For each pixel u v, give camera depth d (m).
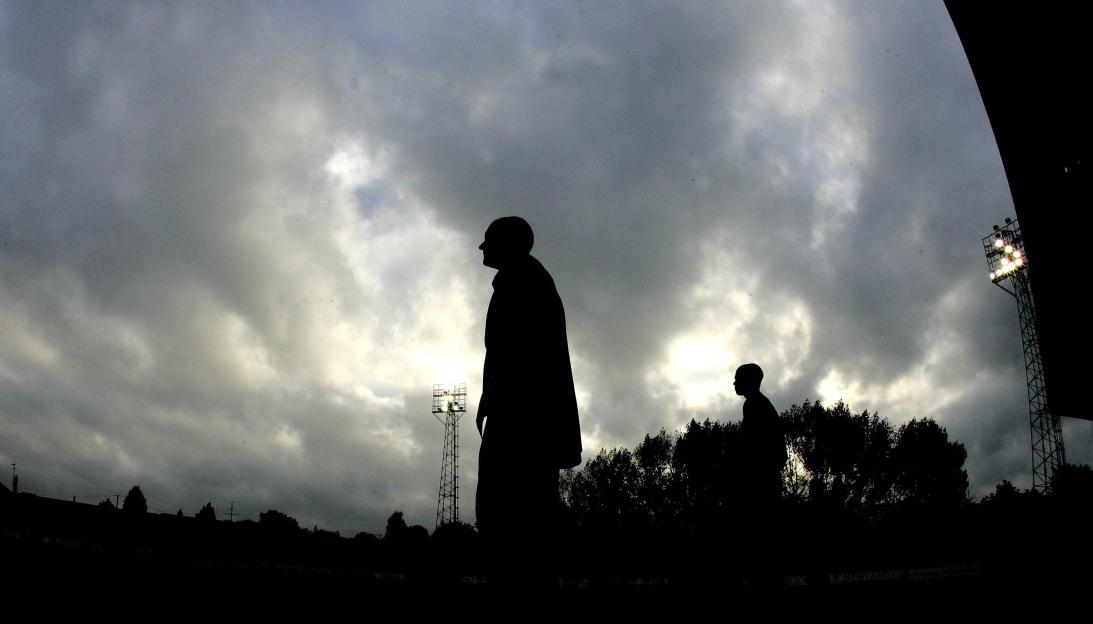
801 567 5.57
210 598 3.38
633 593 5.29
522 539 2.71
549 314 3.02
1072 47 5.96
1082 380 6.68
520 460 2.79
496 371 2.97
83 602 2.88
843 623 3.78
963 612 3.41
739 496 5.62
